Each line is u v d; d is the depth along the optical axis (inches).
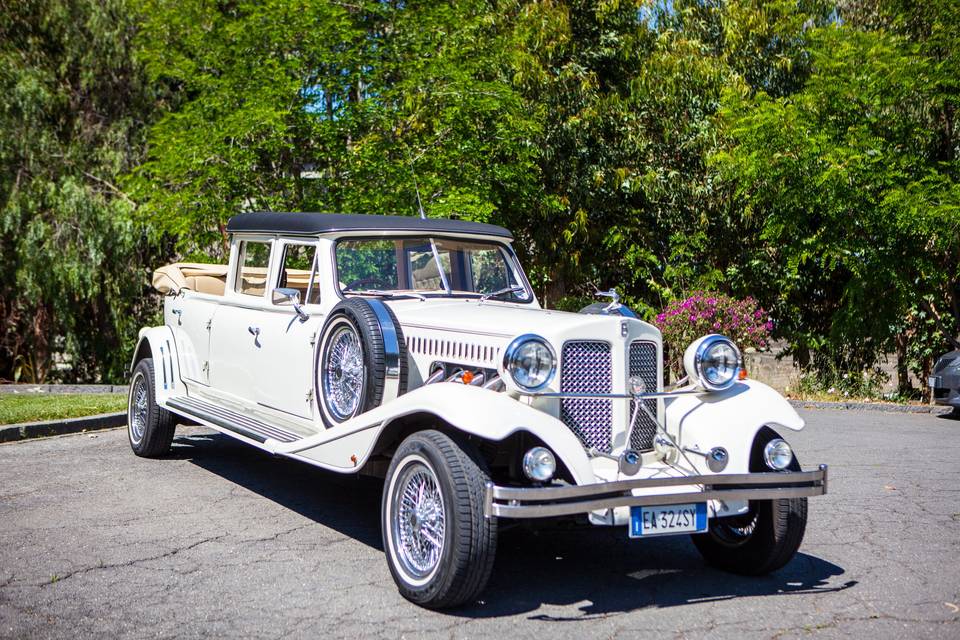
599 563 203.8
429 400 170.9
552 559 206.5
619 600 177.3
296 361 235.3
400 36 510.3
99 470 284.8
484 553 161.5
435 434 171.8
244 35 473.7
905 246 511.8
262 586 180.2
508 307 230.2
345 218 241.8
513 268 264.1
